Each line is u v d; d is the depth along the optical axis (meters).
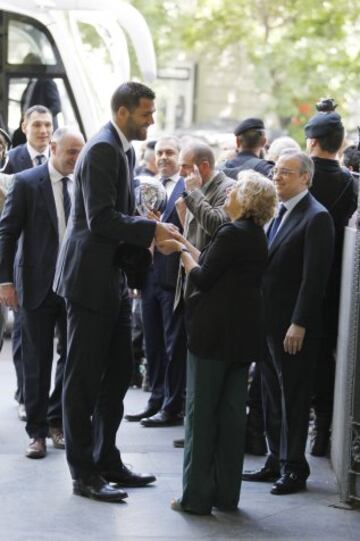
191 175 7.55
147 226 6.89
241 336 6.75
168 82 29.22
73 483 7.16
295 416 7.34
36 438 7.96
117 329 7.23
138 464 7.91
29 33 13.16
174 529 6.61
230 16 25.22
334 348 8.15
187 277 6.82
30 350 7.96
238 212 6.80
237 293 6.75
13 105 13.16
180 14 25.38
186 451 6.88
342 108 23.78
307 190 7.41
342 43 24.05
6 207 8.03
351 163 8.93
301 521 6.82
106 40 14.10
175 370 8.98
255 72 24.92
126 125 7.01
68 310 7.09
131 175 7.15
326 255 7.23
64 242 7.13
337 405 7.73
